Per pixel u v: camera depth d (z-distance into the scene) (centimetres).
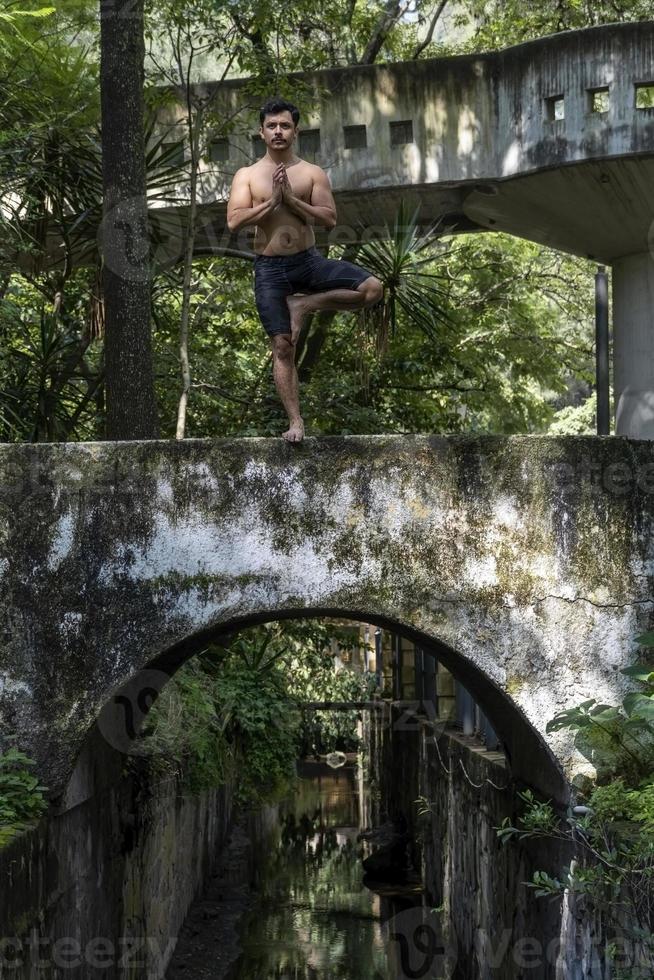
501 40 1566
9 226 1017
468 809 1017
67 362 1089
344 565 662
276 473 665
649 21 1022
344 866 1508
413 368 1407
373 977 1017
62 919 648
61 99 1012
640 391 1177
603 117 1032
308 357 1403
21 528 668
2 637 662
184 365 1000
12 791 625
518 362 1667
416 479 665
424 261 1076
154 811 945
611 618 661
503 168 1102
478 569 662
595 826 599
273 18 1132
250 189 632
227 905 1271
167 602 661
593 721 618
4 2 995
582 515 665
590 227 1150
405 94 1129
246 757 1423
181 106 1157
